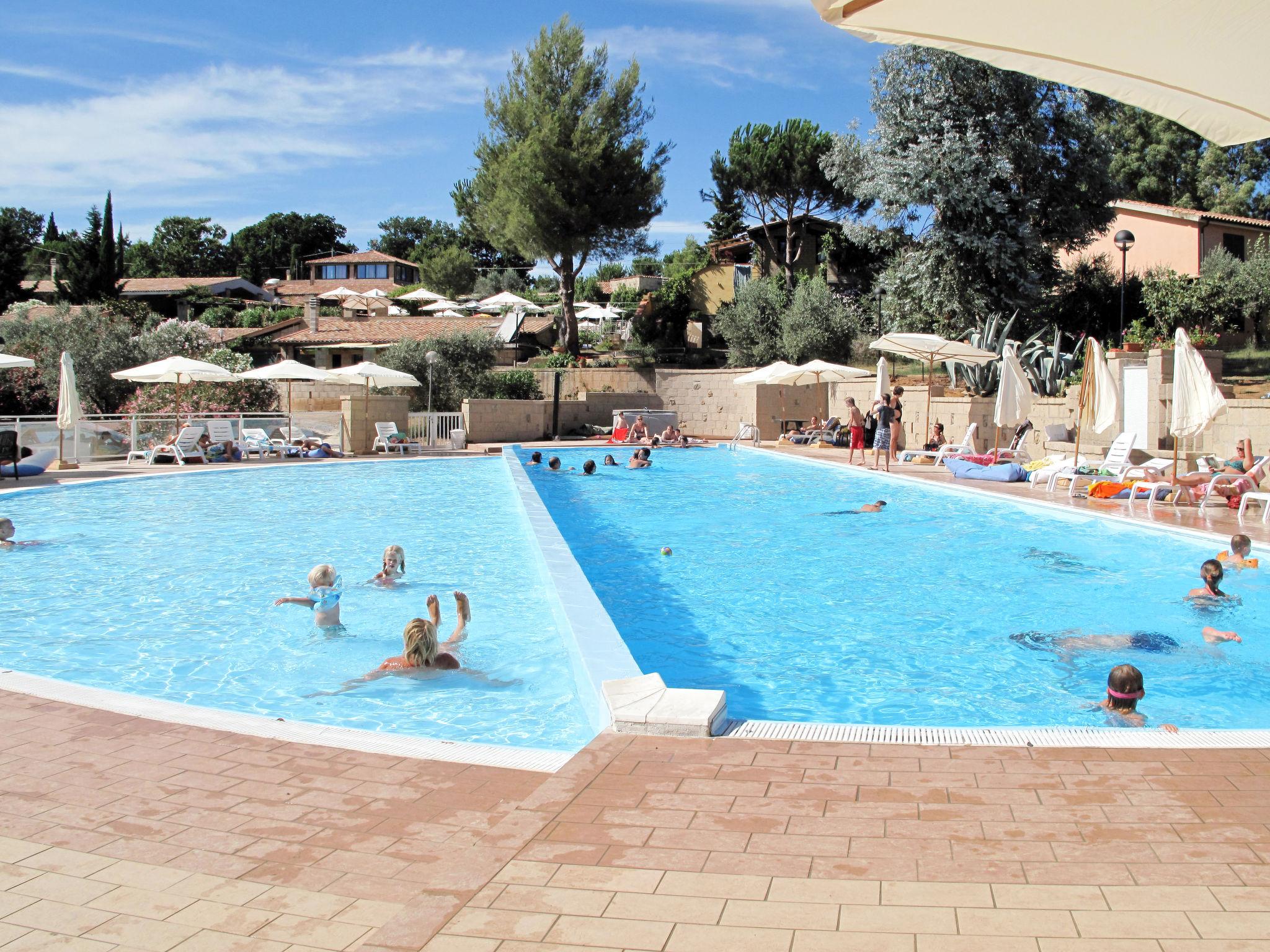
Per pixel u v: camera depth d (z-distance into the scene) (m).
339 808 3.61
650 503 16.31
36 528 12.95
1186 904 2.71
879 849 3.14
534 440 30.09
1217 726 5.67
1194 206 40.38
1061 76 3.22
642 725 4.40
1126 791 3.61
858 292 41.12
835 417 29.55
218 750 4.28
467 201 49.09
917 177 27.58
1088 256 35.41
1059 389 23.55
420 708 5.97
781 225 41.69
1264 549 10.05
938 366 29.41
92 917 2.80
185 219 88.12
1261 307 26.75
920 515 14.48
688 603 9.06
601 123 35.06
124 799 3.71
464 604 7.52
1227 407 15.76
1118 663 7.02
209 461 21.23
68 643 7.46
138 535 12.45
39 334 29.25
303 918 2.79
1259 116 3.31
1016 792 3.62
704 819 3.42
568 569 8.91
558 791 3.71
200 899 2.91
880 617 8.46
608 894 2.87
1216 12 2.72
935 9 2.74
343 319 45.72
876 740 4.30
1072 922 2.62
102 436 20.58
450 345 32.50
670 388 33.62
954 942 2.53
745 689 6.53
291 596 9.12
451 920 2.72
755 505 15.97
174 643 7.47
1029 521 13.60
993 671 6.88
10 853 3.23
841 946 2.52
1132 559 10.77
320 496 16.64
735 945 2.54
